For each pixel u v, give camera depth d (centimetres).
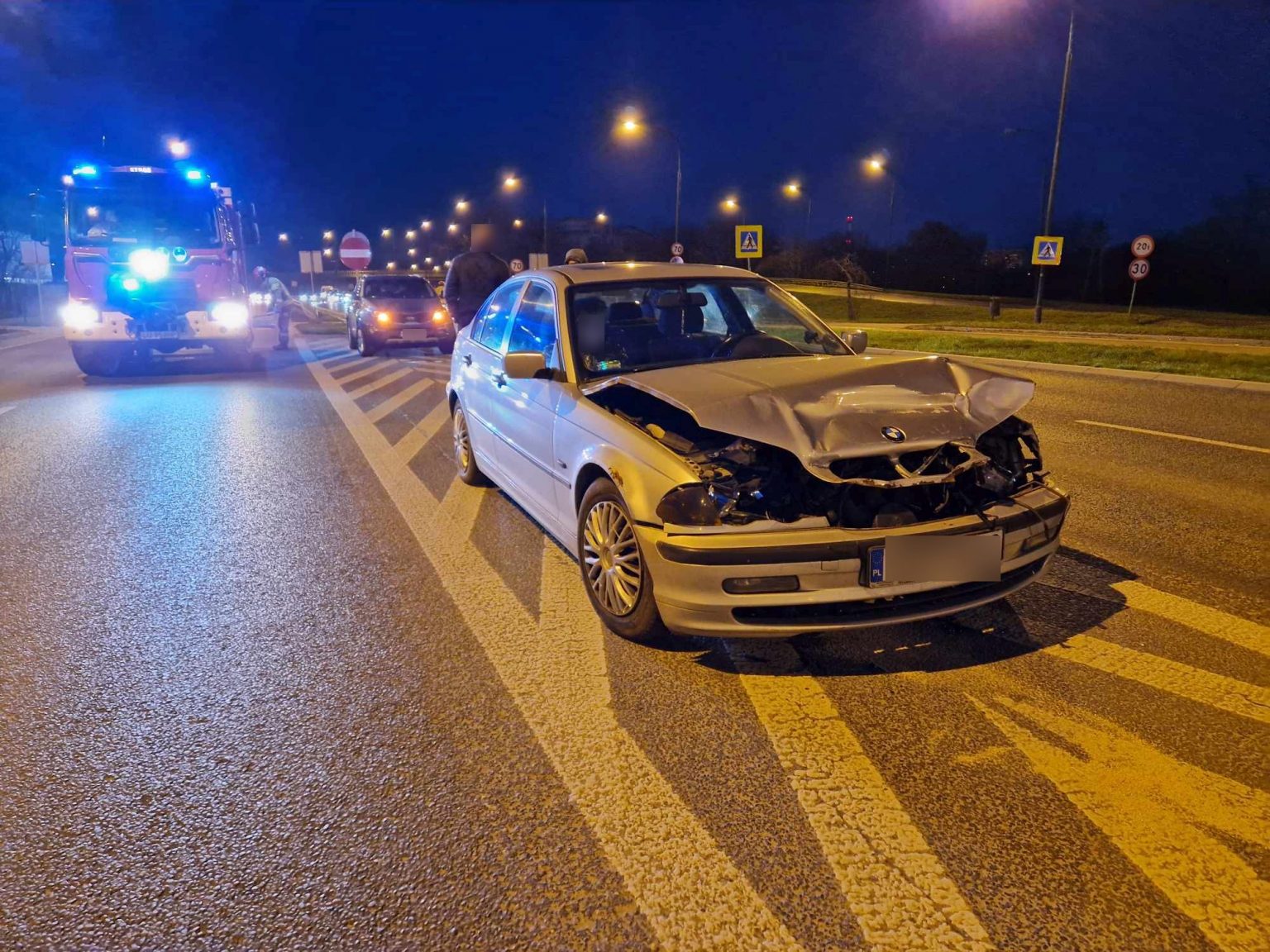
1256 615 404
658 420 432
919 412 360
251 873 244
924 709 325
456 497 643
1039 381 1270
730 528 332
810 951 212
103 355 1478
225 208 1462
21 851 256
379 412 1054
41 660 381
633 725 318
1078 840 251
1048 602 420
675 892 233
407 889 237
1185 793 271
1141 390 1161
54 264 1519
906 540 328
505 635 398
